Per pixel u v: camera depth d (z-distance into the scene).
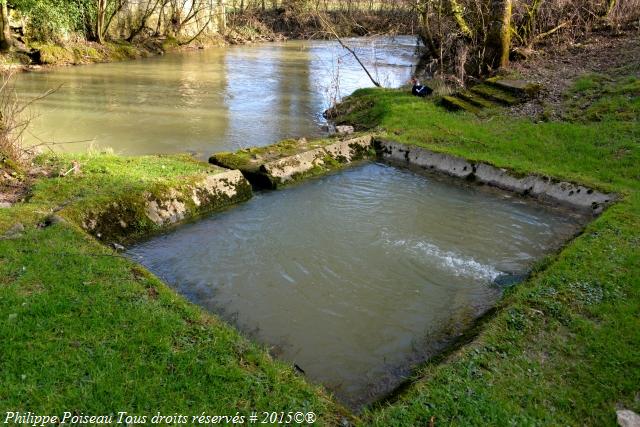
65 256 5.37
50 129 12.54
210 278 6.13
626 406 3.90
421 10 17.22
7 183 7.30
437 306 5.77
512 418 3.66
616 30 16.12
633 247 6.29
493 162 9.62
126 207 7.01
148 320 4.45
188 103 16.27
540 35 15.78
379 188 9.28
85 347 4.05
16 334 4.06
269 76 21.73
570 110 11.77
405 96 14.62
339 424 3.66
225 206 8.09
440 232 7.57
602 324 4.84
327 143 10.67
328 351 4.98
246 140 12.41
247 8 38.53
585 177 8.94
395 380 4.59
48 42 22.69
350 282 6.18
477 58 15.41
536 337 4.65
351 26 34.12
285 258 6.65
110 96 16.72
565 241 7.33
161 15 29.47
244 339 4.59
